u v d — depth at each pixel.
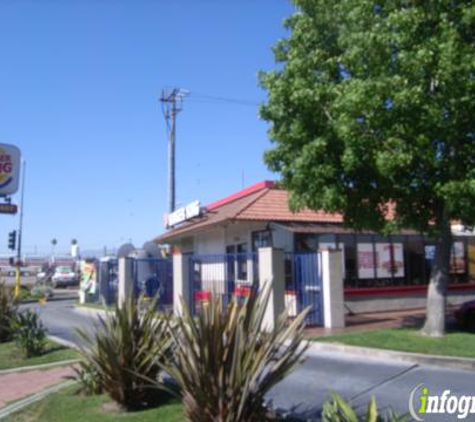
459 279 21.64
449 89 10.35
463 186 10.59
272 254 13.81
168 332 7.34
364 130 11.12
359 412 7.38
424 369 9.84
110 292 26.00
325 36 12.59
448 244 12.70
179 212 24.94
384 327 14.66
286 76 12.53
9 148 17.98
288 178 13.10
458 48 10.29
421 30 10.87
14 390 9.34
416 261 20.31
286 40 13.19
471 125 11.02
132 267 21.83
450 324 15.92
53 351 12.62
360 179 12.48
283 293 13.85
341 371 9.80
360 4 11.38
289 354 5.90
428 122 10.60
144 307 8.77
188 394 5.81
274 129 13.12
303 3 12.75
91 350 7.70
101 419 6.84
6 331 14.14
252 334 5.76
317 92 11.84
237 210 19.19
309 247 18.94
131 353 7.25
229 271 17.33
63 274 52.00
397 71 10.86
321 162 12.20
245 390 5.59
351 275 18.97
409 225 12.58
